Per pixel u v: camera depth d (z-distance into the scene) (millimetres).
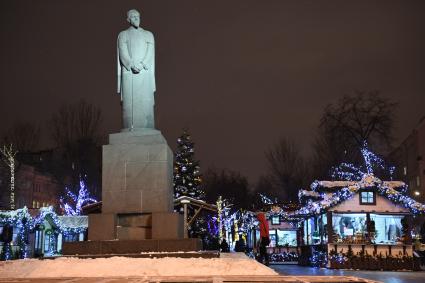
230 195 92750
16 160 60594
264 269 11117
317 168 66375
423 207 34531
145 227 16672
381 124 55500
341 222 36406
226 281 8227
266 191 89750
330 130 56875
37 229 40844
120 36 18359
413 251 34281
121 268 11242
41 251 41812
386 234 36781
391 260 32312
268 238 24703
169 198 17281
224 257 14523
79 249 15219
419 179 67625
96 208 32750
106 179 17062
